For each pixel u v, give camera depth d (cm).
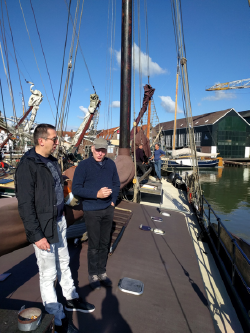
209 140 4822
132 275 269
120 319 199
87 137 1694
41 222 170
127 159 571
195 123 5294
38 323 131
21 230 203
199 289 251
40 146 179
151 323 197
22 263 279
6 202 203
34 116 1591
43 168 173
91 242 237
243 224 1077
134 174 591
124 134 577
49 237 173
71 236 327
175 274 278
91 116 1466
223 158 4612
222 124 4762
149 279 263
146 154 999
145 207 562
